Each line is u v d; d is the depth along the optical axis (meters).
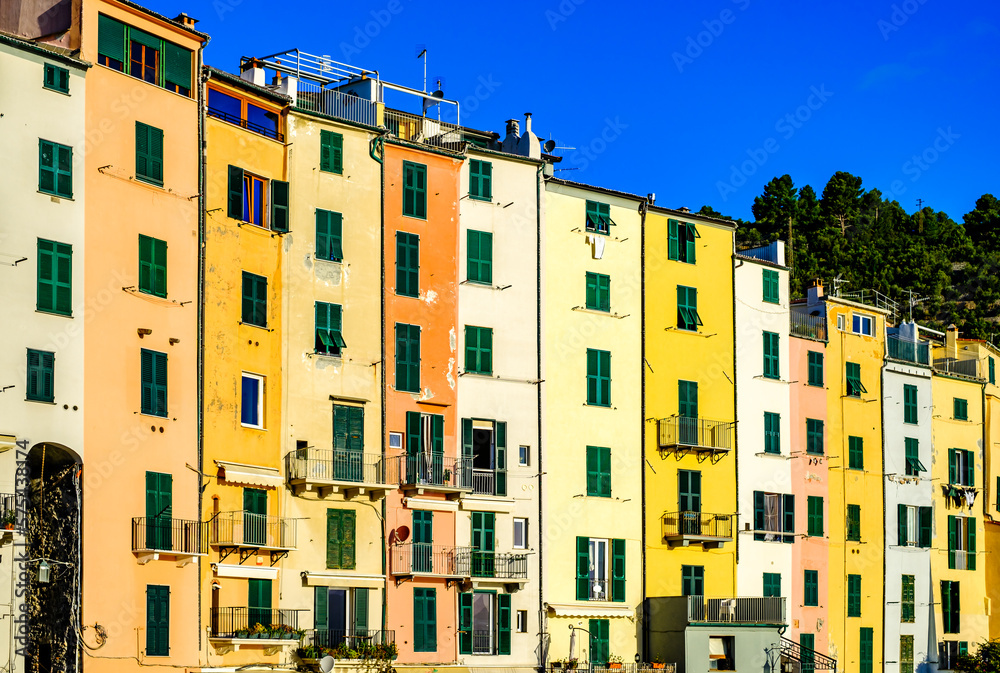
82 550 50.81
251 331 58.56
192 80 57.16
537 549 66.19
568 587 67.25
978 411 90.69
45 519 52.22
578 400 68.94
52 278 51.28
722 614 70.12
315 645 58.47
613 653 68.31
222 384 56.97
